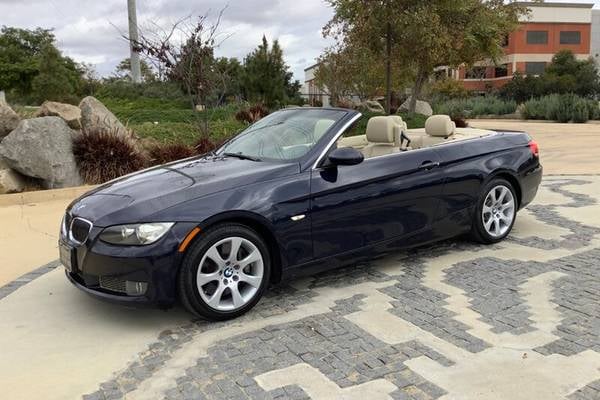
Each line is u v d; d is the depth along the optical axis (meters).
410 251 5.61
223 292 4.03
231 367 3.37
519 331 3.71
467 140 5.58
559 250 5.49
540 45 68.88
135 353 3.62
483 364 3.30
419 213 5.00
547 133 22.17
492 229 5.70
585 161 13.05
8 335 3.96
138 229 3.78
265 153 4.86
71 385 3.25
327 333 3.78
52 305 4.51
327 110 5.14
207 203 3.94
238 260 4.08
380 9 17.17
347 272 5.04
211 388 3.15
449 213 5.25
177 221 3.82
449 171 5.19
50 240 6.59
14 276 5.29
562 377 3.14
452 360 3.36
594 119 31.83
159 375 3.33
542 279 4.68
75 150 9.86
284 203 4.20
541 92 51.62
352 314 4.09
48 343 3.81
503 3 21.41
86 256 3.91
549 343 3.54
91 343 3.79
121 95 25.45
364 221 4.64
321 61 28.14
